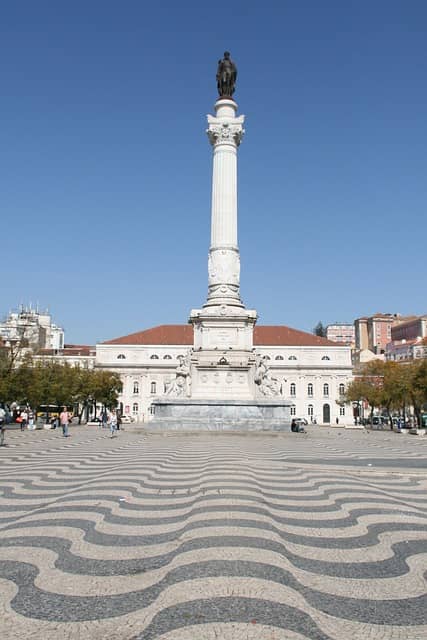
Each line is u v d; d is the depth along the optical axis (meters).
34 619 4.98
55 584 5.86
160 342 97.44
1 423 26.48
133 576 6.09
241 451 21.53
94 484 12.49
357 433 48.19
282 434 30.88
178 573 6.17
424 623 4.95
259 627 4.80
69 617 5.02
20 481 13.07
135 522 8.61
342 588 5.79
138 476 13.77
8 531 8.05
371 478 14.34
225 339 36.50
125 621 4.93
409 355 121.31
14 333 71.88
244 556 6.81
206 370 34.94
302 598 5.49
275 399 34.09
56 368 59.22
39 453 21.33
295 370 96.75
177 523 8.52
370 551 7.17
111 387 74.38
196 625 4.84
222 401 33.41
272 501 10.42
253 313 37.44
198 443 26.16
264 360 36.81
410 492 12.08
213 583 5.86
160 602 5.36
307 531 8.16
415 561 6.76
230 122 38.56
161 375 96.25
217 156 38.56
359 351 128.62
